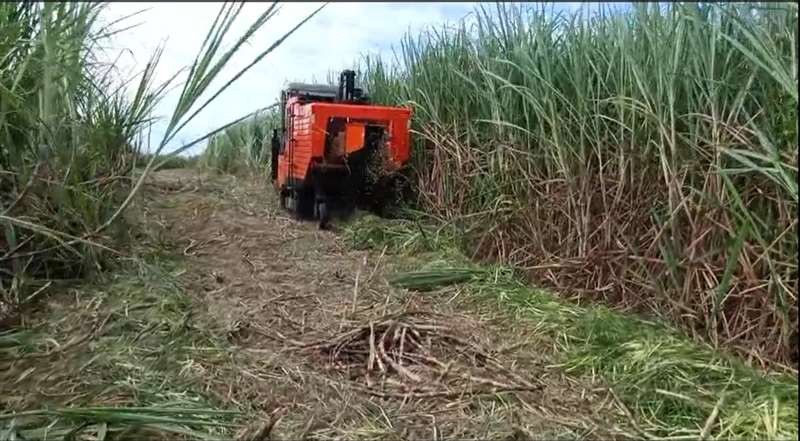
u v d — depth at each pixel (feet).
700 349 10.26
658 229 12.30
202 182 28.30
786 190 10.39
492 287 13.87
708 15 11.19
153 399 9.04
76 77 12.27
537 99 14.85
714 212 11.07
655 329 11.17
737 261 10.84
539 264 14.96
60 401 8.92
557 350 11.02
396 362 10.77
